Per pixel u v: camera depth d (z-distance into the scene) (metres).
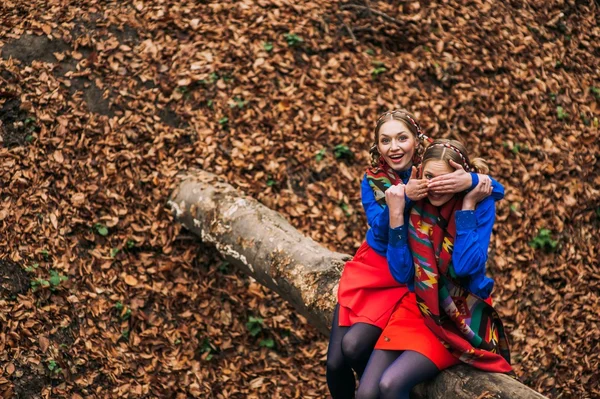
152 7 6.98
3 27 6.61
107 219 5.62
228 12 7.10
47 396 4.73
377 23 7.39
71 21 6.75
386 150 3.41
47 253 5.31
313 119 6.54
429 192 3.07
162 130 6.18
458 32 7.55
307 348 5.49
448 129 6.81
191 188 5.63
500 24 7.78
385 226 3.26
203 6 7.09
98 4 6.96
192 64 6.61
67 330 5.02
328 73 6.89
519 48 7.62
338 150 6.43
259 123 6.41
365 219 6.18
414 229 3.11
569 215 6.55
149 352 5.15
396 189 3.11
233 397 5.13
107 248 5.52
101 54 6.53
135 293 5.38
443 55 7.30
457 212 3.03
